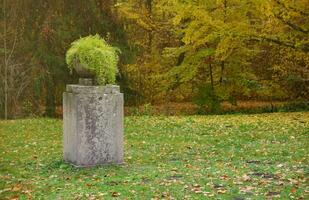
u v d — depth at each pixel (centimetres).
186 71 2309
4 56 2277
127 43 2258
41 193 794
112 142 1006
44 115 2191
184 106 2523
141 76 2531
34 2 2191
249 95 2433
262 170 923
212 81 2325
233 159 1059
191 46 2247
